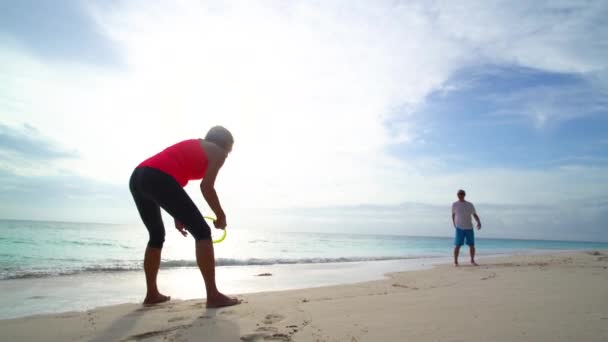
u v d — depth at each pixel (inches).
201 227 131.3
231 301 131.8
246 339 90.4
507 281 205.0
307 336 91.8
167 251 510.9
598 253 618.5
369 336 90.9
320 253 650.8
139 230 1424.7
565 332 91.4
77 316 117.2
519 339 86.0
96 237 802.8
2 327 104.4
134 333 97.7
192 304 137.3
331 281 246.7
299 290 179.0
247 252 621.0
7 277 233.9
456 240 361.4
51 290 188.4
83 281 223.0
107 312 123.0
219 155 132.4
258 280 247.3
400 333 93.0
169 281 230.5
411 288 185.2
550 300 137.6
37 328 103.2
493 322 102.7
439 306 128.3
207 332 96.7
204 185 129.3
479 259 475.8
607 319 105.1
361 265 393.4
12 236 693.9
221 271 307.7
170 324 105.9
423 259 510.9
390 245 1171.3
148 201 138.3
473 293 158.6
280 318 111.3
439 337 88.9
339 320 108.1
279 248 775.7
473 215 364.5
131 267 302.2
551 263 358.3
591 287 175.6
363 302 138.6
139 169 129.6
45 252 448.1
